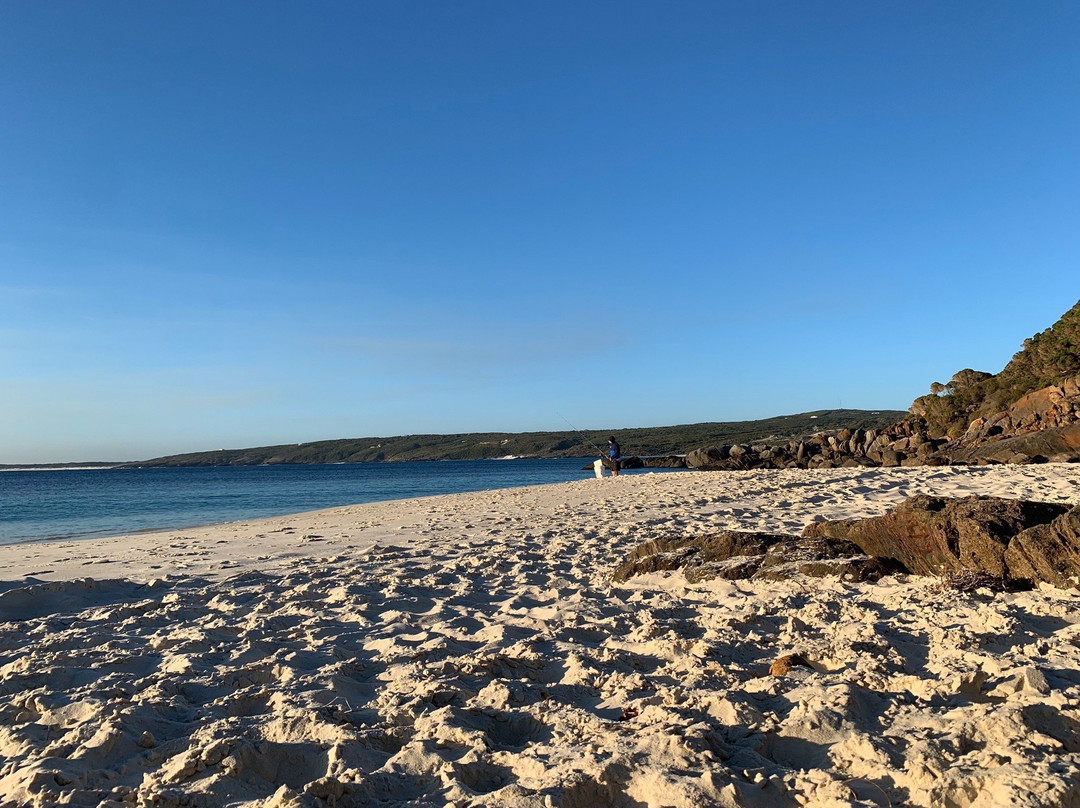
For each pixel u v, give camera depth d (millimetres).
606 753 3154
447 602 7016
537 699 4168
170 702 4172
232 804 2902
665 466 62062
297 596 7348
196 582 8281
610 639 5508
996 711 3258
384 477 60875
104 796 3029
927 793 2625
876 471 21891
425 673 4625
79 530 18109
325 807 2771
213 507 27328
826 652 4672
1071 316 43062
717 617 5848
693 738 3211
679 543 8414
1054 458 25922
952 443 39188
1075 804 2461
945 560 6844
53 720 3969
